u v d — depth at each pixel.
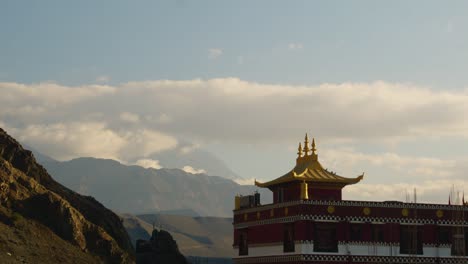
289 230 93.38
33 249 104.56
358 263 91.69
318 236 91.25
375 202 93.81
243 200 109.69
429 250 94.81
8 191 113.06
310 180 96.75
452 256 95.38
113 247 118.75
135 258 132.25
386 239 93.44
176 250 146.75
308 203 91.19
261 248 99.88
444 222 96.06
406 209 94.88
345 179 97.81
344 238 91.75
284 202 94.94
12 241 103.69
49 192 116.88
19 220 109.50
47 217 114.31
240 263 105.31
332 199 94.56
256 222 101.94
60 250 108.75
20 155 128.88
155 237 148.62
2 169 114.81
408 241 94.44
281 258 94.44
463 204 101.06
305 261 89.69
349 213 92.50
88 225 118.75
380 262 92.50
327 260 90.56
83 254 112.38
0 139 127.12
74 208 121.56
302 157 102.81
